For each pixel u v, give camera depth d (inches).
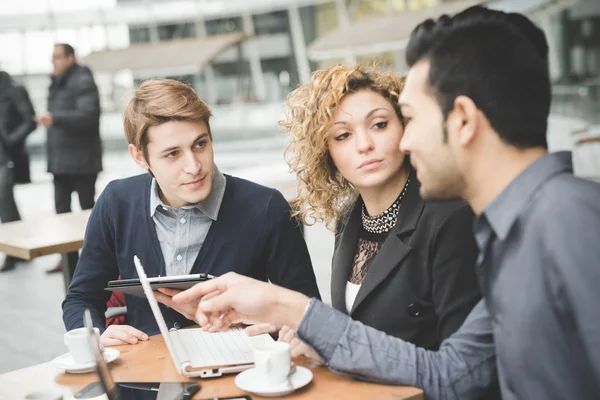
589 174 292.0
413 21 698.8
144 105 65.4
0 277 206.4
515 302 39.0
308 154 61.2
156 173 67.1
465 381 47.5
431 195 43.4
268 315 49.9
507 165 40.5
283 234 73.3
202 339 59.9
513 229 39.7
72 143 203.5
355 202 64.2
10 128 211.6
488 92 39.5
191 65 788.6
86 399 49.8
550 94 40.9
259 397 47.4
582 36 645.9
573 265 35.8
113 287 58.9
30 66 744.3
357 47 732.0
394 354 48.0
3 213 209.6
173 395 48.6
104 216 73.9
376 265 57.7
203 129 66.3
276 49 850.1
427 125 41.6
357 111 57.7
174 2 902.4
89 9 899.4
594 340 34.8
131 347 60.7
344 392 47.3
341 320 48.9
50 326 156.1
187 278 55.8
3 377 55.0
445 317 53.1
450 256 53.4
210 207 70.7
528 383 39.2
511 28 40.7
